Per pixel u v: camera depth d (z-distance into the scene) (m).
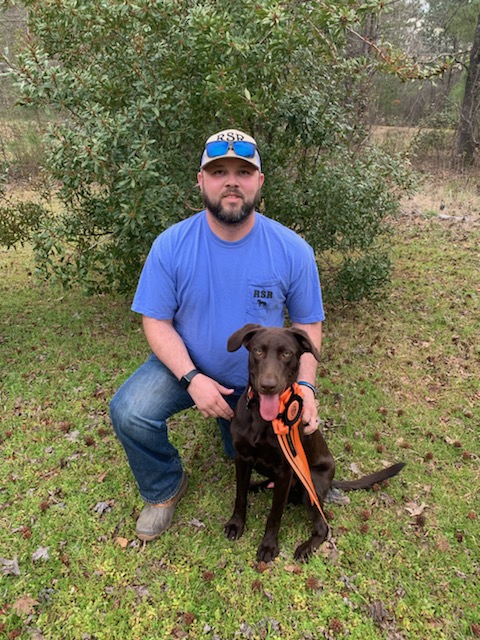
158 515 2.80
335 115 5.30
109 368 4.62
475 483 3.24
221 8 4.31
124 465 3.38
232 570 2.61
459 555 2.72
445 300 5.99
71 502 3.07
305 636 2.30
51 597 2.49
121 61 4.46
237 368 2.73
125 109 4.39
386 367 4.66
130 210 4.37
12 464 3.40
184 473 3.06
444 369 4.62
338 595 2.48
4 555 2.72
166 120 4.54
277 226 2.73
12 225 5.39
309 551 2.68
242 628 2.34
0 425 3.81
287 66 4.71
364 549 2.74
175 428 3.73
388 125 16.41
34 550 2.75
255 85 4.37
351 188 5.10
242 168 2.41
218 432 3.68
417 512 2.99
